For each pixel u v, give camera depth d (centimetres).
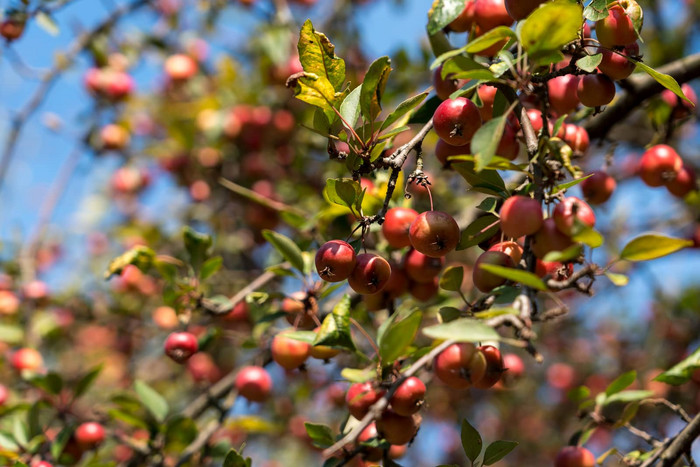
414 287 95
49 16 129
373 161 85
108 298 165
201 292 106
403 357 87
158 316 147
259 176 158
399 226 88
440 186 130
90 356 174
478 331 78
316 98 85
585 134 92
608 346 176
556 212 80
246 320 127
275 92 161
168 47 178
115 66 171
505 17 88
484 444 181
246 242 164
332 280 84
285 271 100
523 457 178
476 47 82
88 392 154
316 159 152
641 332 172
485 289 83
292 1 180
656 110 100
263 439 169
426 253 84
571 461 92
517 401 178
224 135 161
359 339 114
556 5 79
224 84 165
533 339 79
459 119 84
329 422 156
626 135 144
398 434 85
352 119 87
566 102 91
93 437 105
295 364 97
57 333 149
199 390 156
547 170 81
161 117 172
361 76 157
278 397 157
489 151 79
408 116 94
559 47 81
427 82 143
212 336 108
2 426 110
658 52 146
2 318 145
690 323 150
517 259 84
